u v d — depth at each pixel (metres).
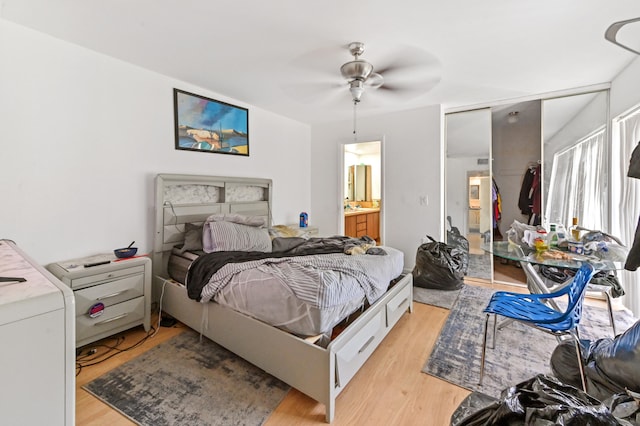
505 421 0.76
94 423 1.38
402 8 1.67
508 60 2.33
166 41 2.07
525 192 3.31
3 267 0.93
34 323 0.64
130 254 2.22
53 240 2.07
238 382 1.68
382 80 2.48
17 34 1.88
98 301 1.96
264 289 1.72
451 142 3.68
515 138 3.33
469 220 3.63
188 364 1.84
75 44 2.13
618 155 2.69
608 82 2.79
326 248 2.54
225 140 3.25
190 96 2.89
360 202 6.52
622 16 1.73
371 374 1.77
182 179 2.77
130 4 1.66
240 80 2.77
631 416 0.81
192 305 2.16
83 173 2.21
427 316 2.60
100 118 2.29
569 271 2.55
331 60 2.34
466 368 1.83
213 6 1.67
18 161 1.92
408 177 3.78
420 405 1.52
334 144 4.39
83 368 1.79
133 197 2.51
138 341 2.12
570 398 0.81
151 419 1.40
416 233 3.76
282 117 4.07
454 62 2.36
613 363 1.06
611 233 2.74
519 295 1.96
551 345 2.09
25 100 1.93
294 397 1.57
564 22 1.80
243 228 2.70
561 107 3.06
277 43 2.08
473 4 1.63
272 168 3.92
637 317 2.43
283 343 1.57
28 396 0.63
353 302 1.78
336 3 1.63
